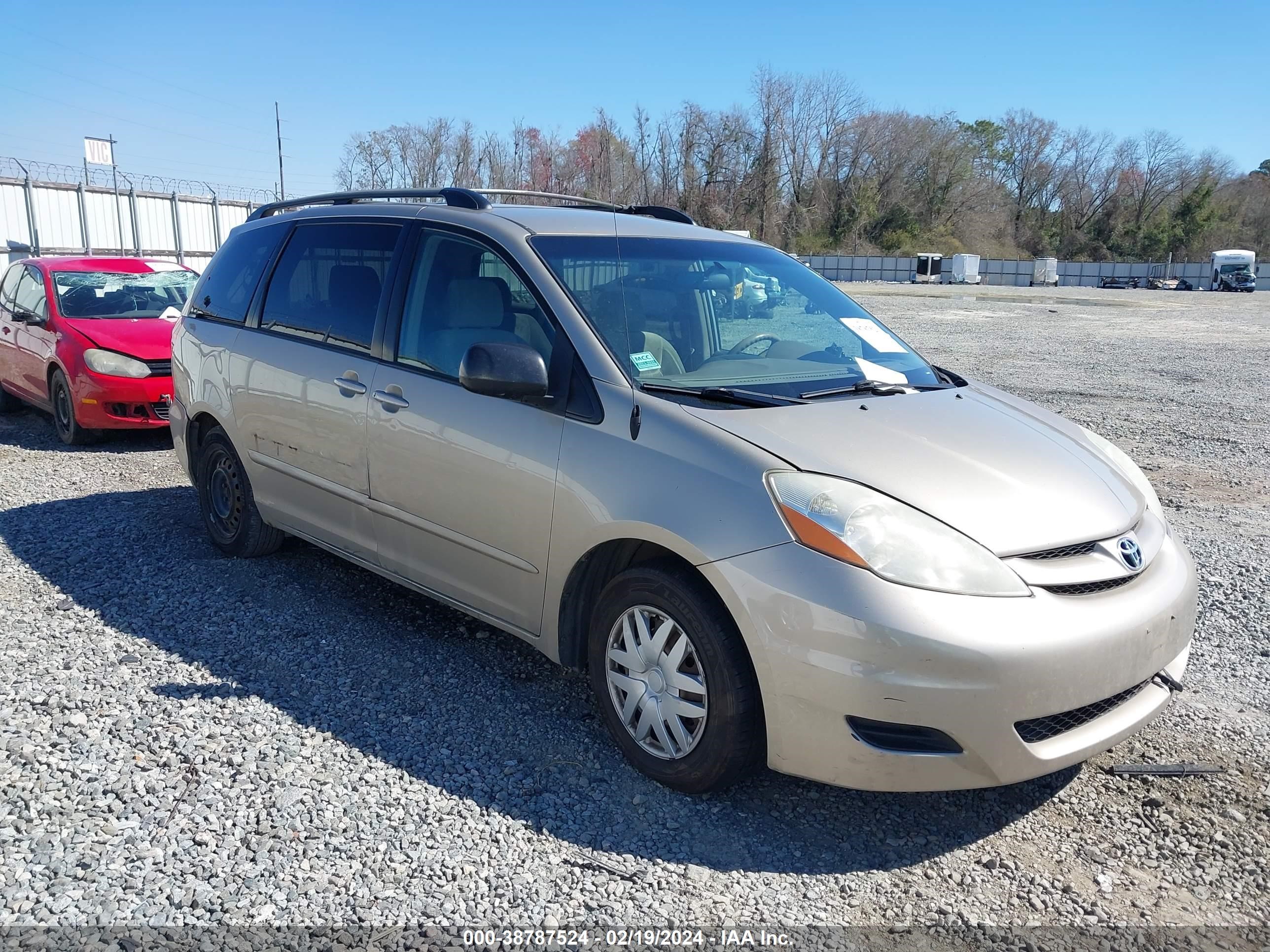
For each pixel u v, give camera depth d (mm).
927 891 2707
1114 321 28359
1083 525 2963
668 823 2967
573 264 3691
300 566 5133
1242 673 4129
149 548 5383
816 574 2713
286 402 4500
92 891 2553
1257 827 3035
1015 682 2641
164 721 3451
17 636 4148
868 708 2652
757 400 3262
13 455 7871
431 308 3938
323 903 2547
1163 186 98812
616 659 3246
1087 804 3154
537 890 2631
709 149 81750
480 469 3551
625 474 3117
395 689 3777
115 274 9273
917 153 92562
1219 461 8477
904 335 22297
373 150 72438
